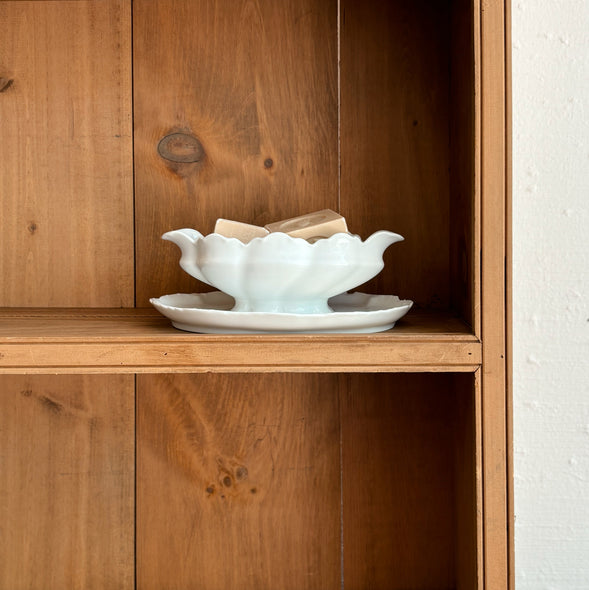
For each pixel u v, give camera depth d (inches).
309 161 34.2
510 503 25.5
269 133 34.2
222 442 35.1
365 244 26.5
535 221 34.7
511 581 25.6
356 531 35.1
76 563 35.3
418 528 35.0
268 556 35.2
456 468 32.7
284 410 35.0
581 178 34.6
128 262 34.6
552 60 34.4
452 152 32.5
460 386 30.9
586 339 34.9
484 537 25.6
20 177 34.5
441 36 33.8
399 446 34.9
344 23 33.9
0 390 34.9
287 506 35.1
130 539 35.3
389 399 34.9
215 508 35.2
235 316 25.2
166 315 27.4
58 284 34.7
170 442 35.0
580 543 35.3
